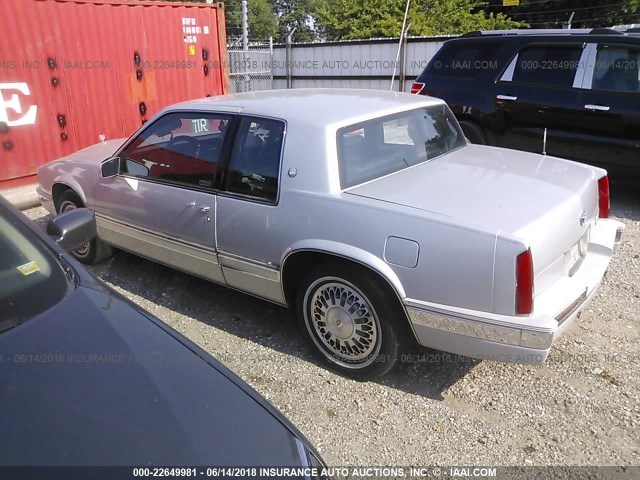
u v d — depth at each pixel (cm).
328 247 320
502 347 282
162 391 183
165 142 416
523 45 710
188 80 995
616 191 745
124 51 886
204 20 998
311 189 333
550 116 682
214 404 185
